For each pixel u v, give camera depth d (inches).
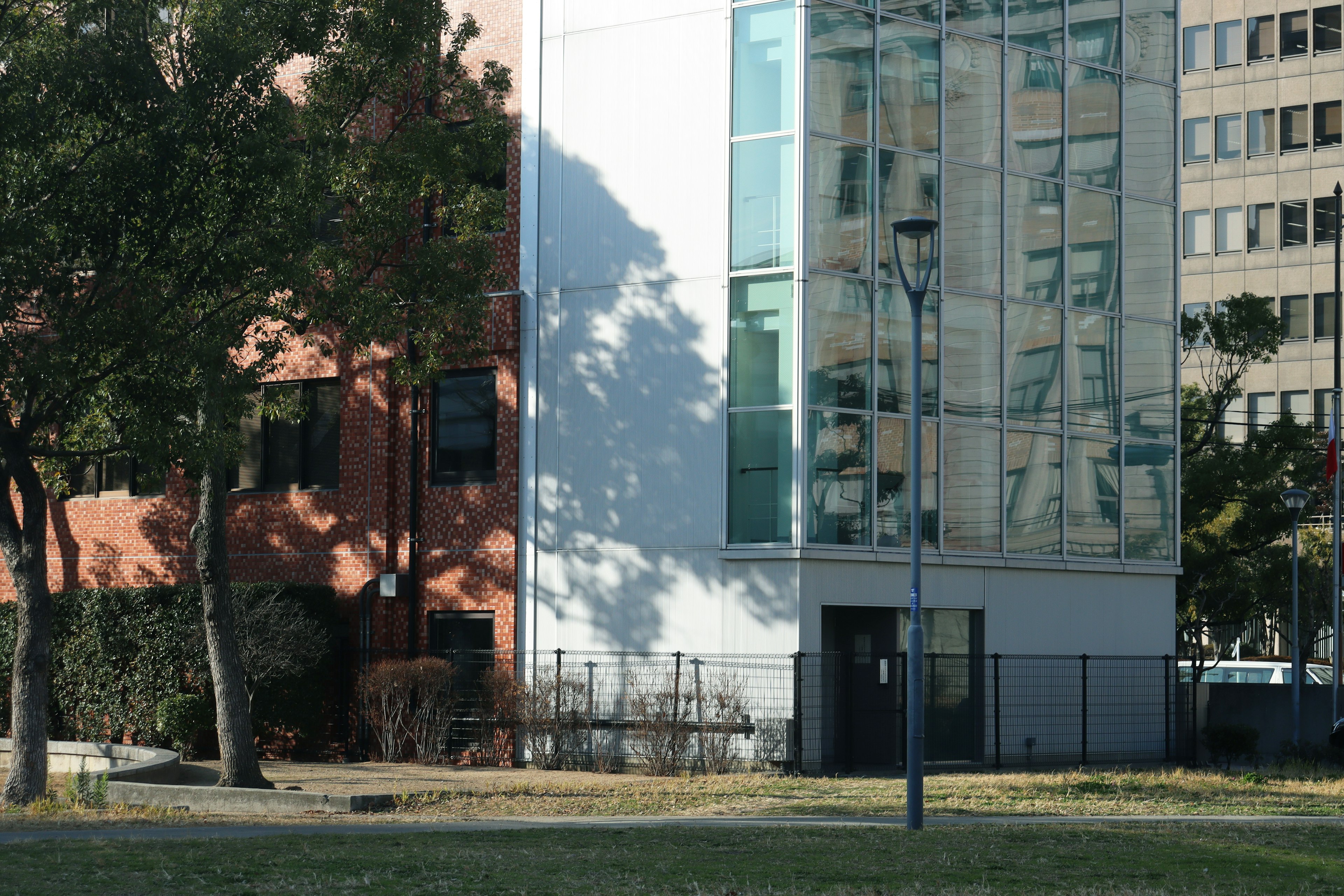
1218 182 3956.7
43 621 1082.7
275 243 1043.3
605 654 1370.6
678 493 1349.7
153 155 1020.5
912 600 906.7
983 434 1419.8
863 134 1360.7
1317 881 682.2
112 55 1013.2
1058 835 853.8
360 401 1509.6
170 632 1462.8
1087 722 1472.7
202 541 1167.6
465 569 1444.4
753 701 1296.8
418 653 1451.8
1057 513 1470.2
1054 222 1492.4
